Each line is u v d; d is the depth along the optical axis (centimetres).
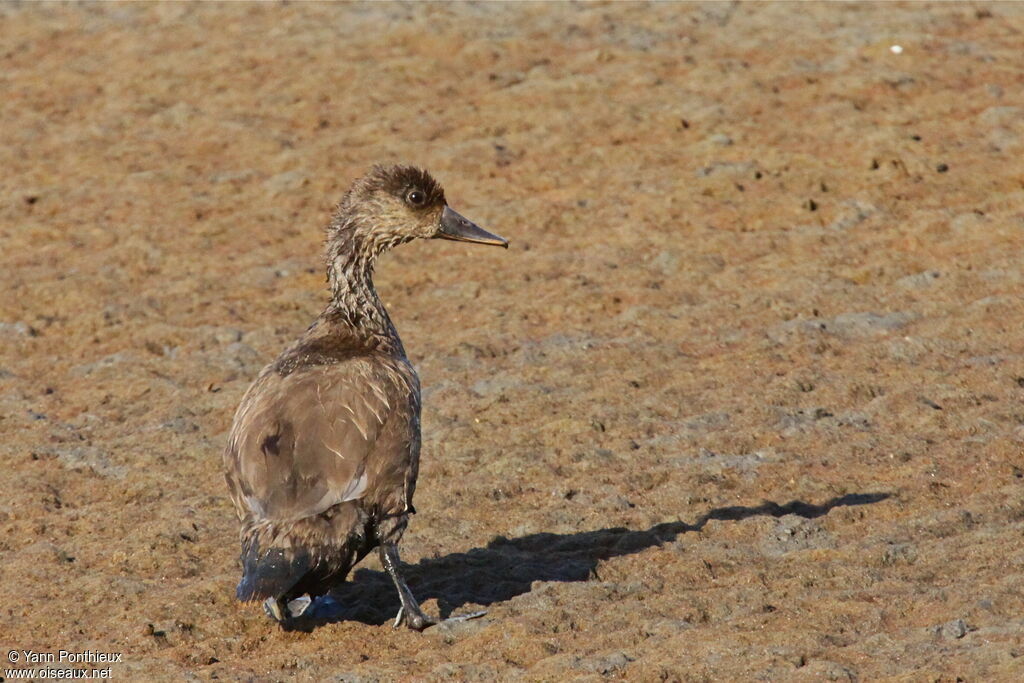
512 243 1773
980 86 2162
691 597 940
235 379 1428
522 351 1462
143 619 935
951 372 1352
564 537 1071
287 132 2191
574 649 876
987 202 1778
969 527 1038
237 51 2559
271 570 832
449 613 945
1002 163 1888
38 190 1989
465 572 1015
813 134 2027
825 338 1459
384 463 894
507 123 2158
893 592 929
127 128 2242
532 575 1005
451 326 1553
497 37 2528
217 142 2162
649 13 2656
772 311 1540
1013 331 1433
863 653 833
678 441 1243
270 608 887
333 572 873
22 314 1603
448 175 1983
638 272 1658
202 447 1261
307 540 846
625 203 1867
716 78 2255
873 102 2128
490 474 1190
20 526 1099
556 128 2122
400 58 2458
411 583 1004
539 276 1670
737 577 978
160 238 1822
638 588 970
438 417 1309
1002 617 871
